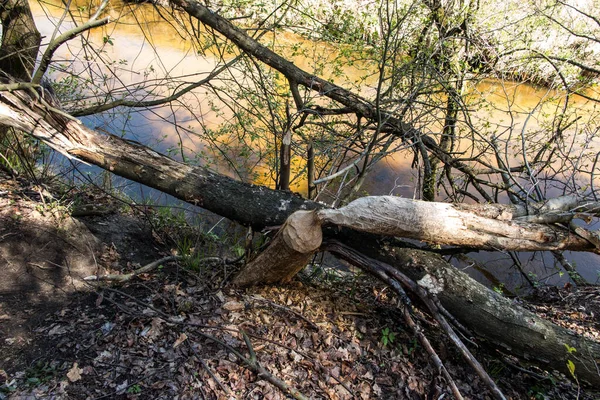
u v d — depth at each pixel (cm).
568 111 326
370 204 159
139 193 316
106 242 209
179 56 481
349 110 239
